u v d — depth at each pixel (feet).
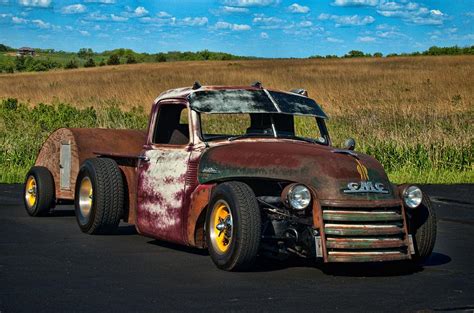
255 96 25.79
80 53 628.28
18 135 62.75
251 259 21.42
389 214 21.56
